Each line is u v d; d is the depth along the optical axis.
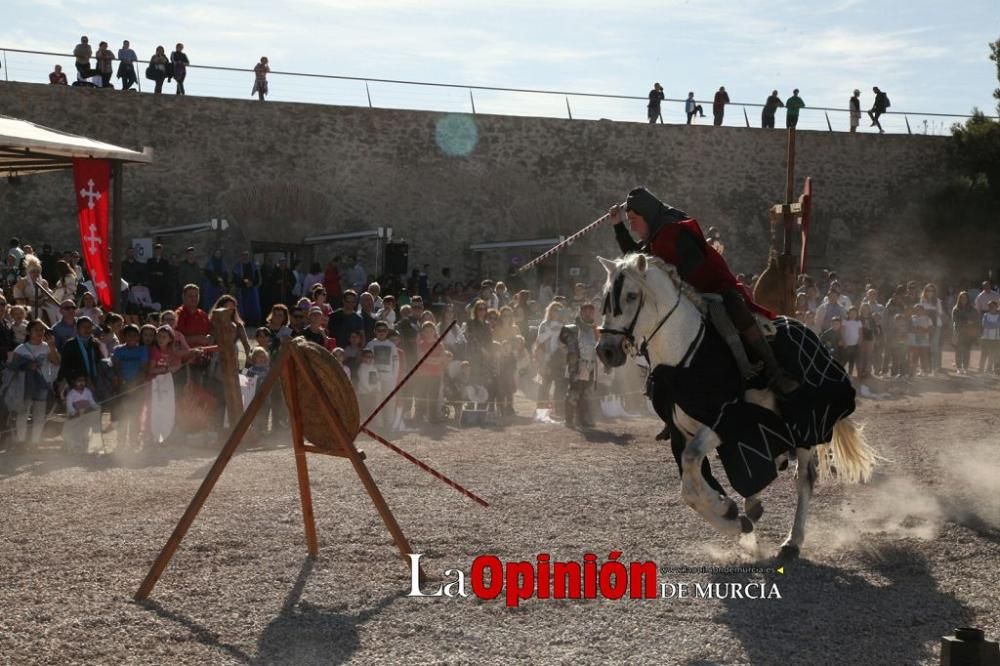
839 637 5.94
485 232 31.22
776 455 7.18
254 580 6.87
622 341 7.08
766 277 10.72
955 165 35.06
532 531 8.17
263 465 10.90
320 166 29.55
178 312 13.15
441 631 5.97
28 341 12.18
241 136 28.73
